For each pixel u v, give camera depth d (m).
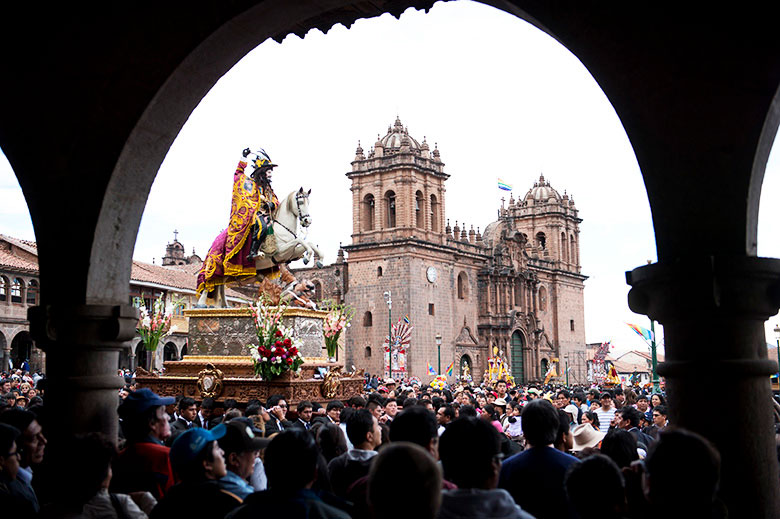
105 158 7.94
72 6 8.17
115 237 8.25
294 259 21.86
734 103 6.05
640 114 6.35
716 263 5.88
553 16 6.66
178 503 5.52
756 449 5.82
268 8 7.51
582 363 114.19
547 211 113.88
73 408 7.82
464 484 4.69
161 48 7.81
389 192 86.88
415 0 8.04
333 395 19.95
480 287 94.62
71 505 5.52
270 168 22.28
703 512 4.05
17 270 54.19
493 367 84.19
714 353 5.92
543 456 6.38
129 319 8.05
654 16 6.33
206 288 22.11
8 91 8.27
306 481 5.09
